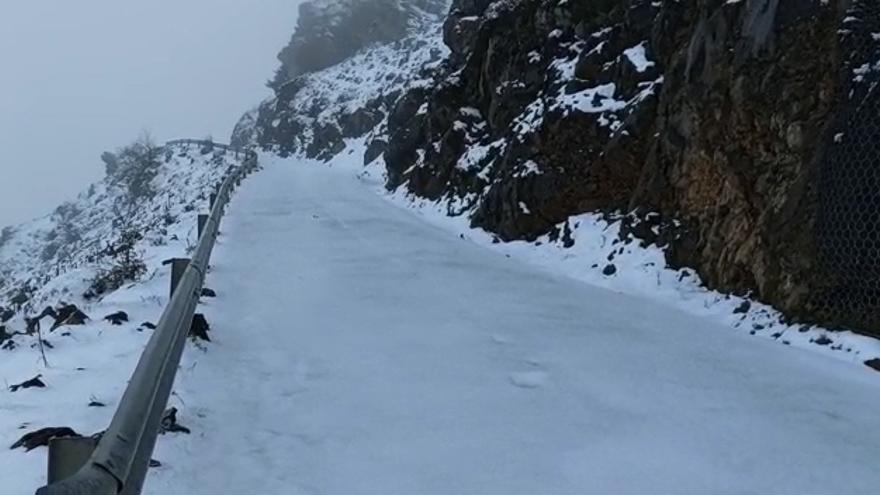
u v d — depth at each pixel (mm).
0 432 4734
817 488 4609
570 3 16469
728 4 10375
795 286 8320
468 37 21891
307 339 7148
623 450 4980
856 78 8086
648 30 13734
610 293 9930
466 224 16297
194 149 53812
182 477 4254
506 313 8453
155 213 35469
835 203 7957
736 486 4574
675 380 6461
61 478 3010
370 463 4629
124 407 3275
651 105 12492
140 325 7426
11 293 29312
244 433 4969
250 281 9711
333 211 17906
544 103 15188
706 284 9867
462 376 6270
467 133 19484
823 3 8953
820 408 5977
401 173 24438
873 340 7434
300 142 56469
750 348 7621
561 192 13469
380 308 8453
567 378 6352
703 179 10344
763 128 9391
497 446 4941
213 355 6523
